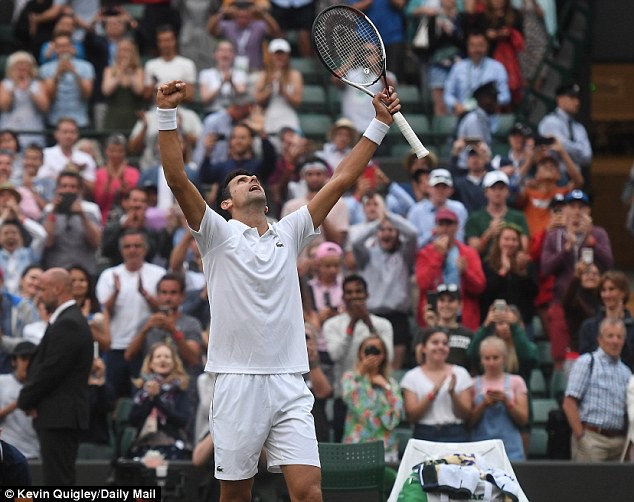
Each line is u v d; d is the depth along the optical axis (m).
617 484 27.53
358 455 24.97
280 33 44.25
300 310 18.83
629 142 51.16
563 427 29.30
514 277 33.03
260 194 18.80
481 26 44.38
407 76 45.16
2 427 28.62
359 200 35.62
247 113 39.19
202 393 27.59
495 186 34.59
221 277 18.47
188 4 45.31
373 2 45.16
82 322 25.64
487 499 23.08
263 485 25.92
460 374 28.59
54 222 34.53
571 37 46.12
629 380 29.00
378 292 32.88
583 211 33.66
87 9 46.88
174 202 36.16
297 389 18.47
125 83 41.97
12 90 41.91
